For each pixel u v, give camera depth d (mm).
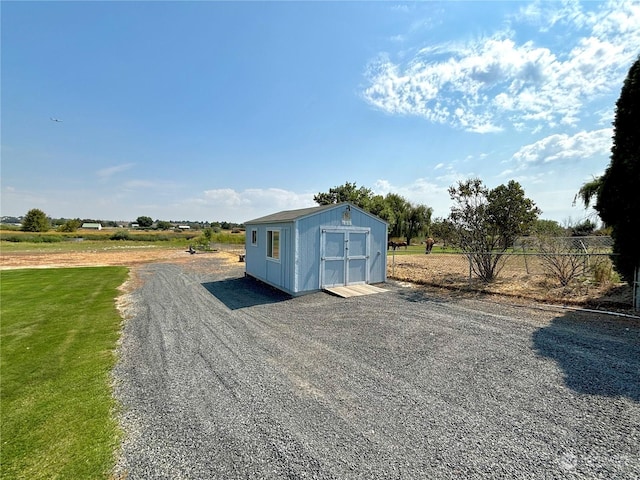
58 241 40875
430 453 2330
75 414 3104
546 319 5680
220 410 3078
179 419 2945
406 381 3557
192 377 3885
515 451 2324
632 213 5934
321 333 5449
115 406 3238
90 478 2195
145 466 2301
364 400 3172
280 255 9680
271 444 2510
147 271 14641
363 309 6969
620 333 4781
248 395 3367
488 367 3842
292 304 7836
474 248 9734
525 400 3057
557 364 3824
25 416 3098
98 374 4051
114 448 2535
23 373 4125
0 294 9375
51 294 9367
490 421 2729
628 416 2725
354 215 9789
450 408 2965
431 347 4586
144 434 2719
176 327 6086
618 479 2020
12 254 24125
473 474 2102
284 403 3168
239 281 11711
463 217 9789
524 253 8555
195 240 36250
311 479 2107
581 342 4488
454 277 10602
